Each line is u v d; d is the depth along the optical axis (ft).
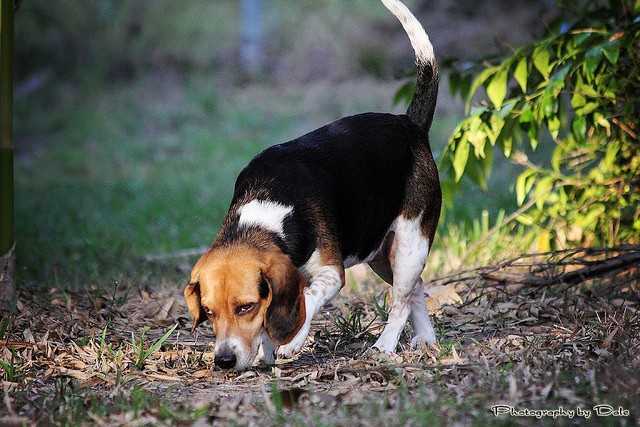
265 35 107.45
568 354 24.79
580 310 29.68
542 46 31.96
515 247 38.99
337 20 105.70
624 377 21.90
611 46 30.17
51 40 107.86
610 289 32.27
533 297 32.09
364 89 92.58
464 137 33.09
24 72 104.58
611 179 35.27
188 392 23.45
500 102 32.45
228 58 105.81
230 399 22.39
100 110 94.32
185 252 44.04
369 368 23.65
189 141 82.69
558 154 36.35
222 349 22.59
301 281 23.24
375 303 29.76
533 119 33.22
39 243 46.83
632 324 27.43
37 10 109.29
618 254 34.27
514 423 19.33
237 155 77.00
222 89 99.25
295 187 24.90
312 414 20.49
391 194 26.76
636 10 33.37
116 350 27.20
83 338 27.89
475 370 23.26
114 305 32.60
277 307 22.75
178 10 116.98
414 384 22.65
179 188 64.03
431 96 28.66
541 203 36.24
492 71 33.40
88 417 21.07
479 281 33.04
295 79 98.89
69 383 23.70
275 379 23.76
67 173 74.02
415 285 27.91
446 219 47.47
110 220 53.62
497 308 30.76
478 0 92.58
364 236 26.43
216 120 89.86
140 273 39.58
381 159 26.55
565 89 34.78
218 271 22.84
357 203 25.93
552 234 36.24
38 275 38.50
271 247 23.70
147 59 106.42
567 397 20.70
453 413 19.97
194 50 108.27
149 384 24.13
